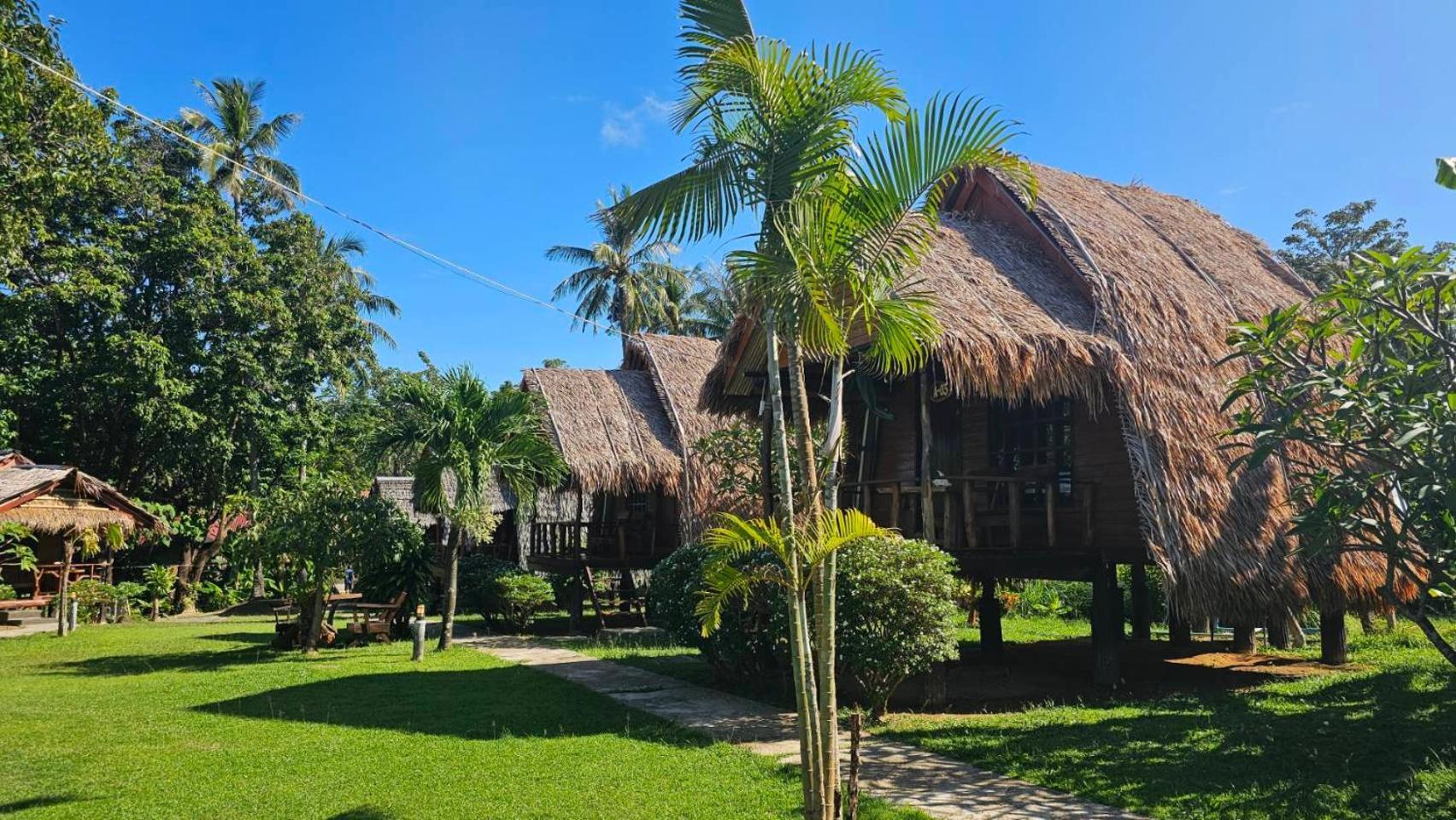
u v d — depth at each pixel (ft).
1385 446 24.39
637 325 132.57
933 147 17.19
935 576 30.14
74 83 39.45
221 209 91.91
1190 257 44.65
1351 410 23.90
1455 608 51.62
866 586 29.32
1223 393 37.06
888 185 17.30
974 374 31.37
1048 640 55.52
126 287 85.71
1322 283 80.43
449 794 21.34
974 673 41.60
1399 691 31.96
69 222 81.41
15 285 80.53
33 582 78.43
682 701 34.01
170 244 84.74
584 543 72.59
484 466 49.16
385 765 24.06
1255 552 33.83
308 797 21.21
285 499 50.65
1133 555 35.24
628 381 72.90
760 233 17.83
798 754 25.09
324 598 51.96
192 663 46.98
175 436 86.94
